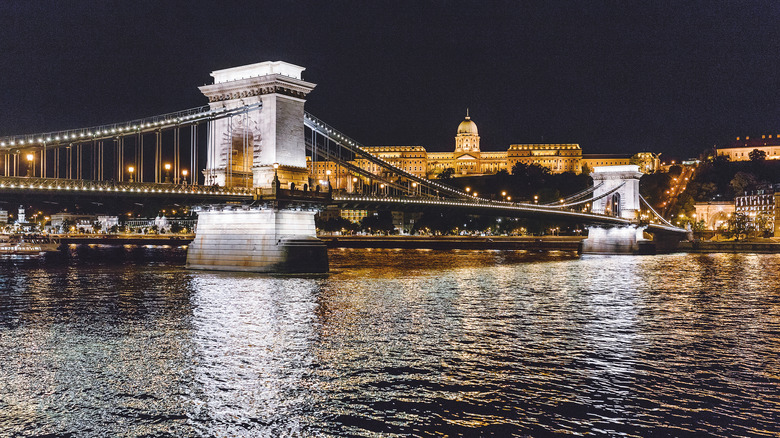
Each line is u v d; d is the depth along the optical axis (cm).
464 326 4306
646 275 8419
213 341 3769
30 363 3300
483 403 2727
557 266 9869
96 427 2472
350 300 5344
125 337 3884
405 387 2917
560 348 3691
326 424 2500
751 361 3456
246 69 7188
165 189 5919
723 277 8238
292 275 6756
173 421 2527
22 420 2534
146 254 13512
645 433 2442
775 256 13738
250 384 2950
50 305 5100
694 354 3603
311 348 3606
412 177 9644
